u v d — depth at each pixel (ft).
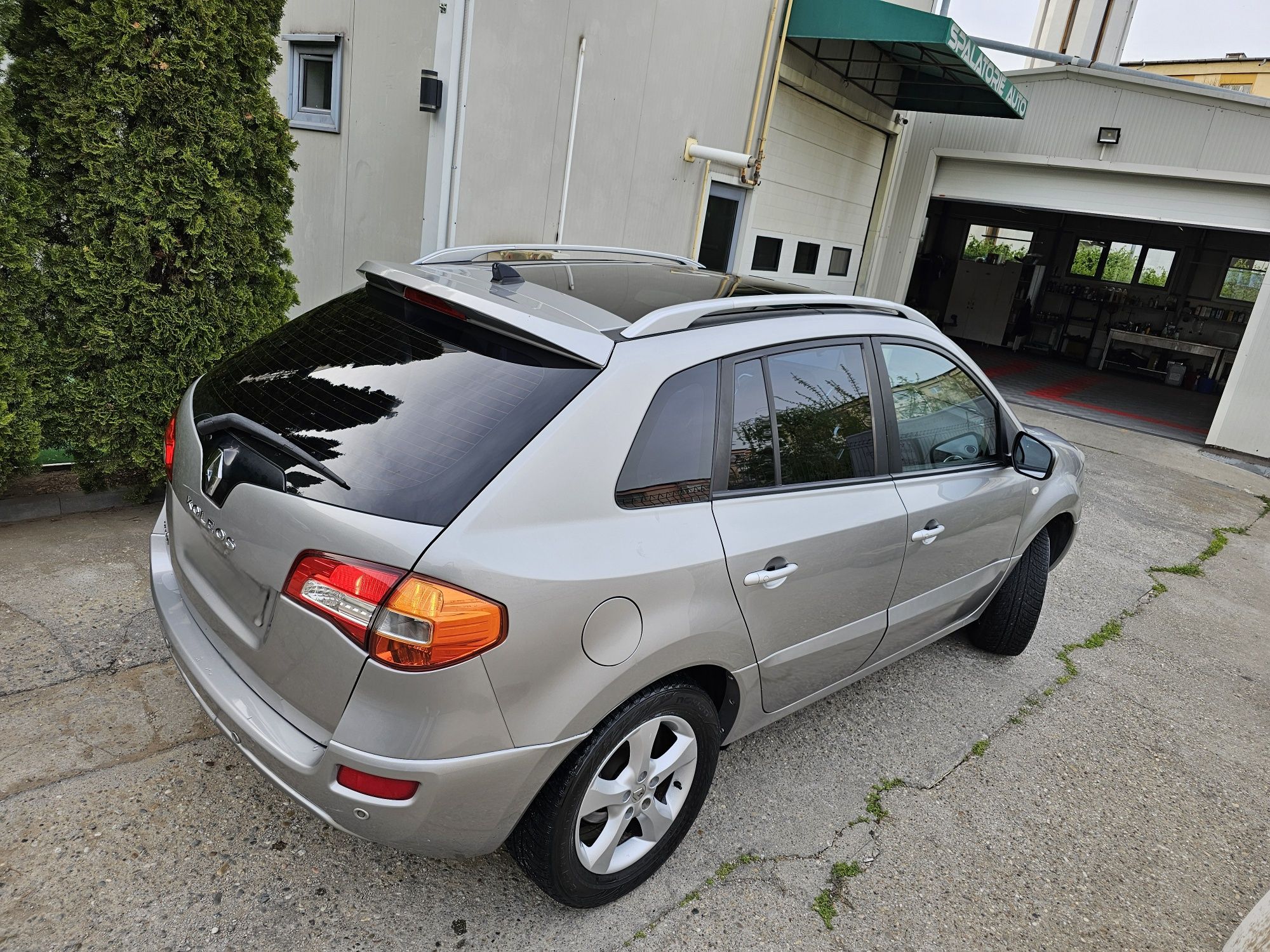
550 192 19.34
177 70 12.19
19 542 12.32
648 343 7.22
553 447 6.35
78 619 10.52
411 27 17.30
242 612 6.69
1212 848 10.09
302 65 20.07
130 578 11.67
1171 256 59.16
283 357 7.86
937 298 67.21
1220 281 57.36
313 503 6.09
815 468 8.68
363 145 18.93
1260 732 13.06
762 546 7.77
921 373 10.39
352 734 5.88
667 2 20.72
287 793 6.29
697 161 23.81
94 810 7.75
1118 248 61.36
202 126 12.69
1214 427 36.65
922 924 8.14
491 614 5.83
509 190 18.33
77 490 14.05
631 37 19.93
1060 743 11.86
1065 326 63.57
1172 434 38.75
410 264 8.70
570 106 18.97
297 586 6.05
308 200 20.67
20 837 7.32
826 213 34.83
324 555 5.92
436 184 17.21
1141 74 36.27
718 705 8.41
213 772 8.45
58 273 12.08
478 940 7.12
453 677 5.79
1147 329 59.77
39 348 12.25
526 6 17.11
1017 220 64.54
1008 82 31.30
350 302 8.40
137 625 10.59
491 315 7.00
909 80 33.60
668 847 8.01
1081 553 20.53
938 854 9.18
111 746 8.56
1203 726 12.98
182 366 13.42
